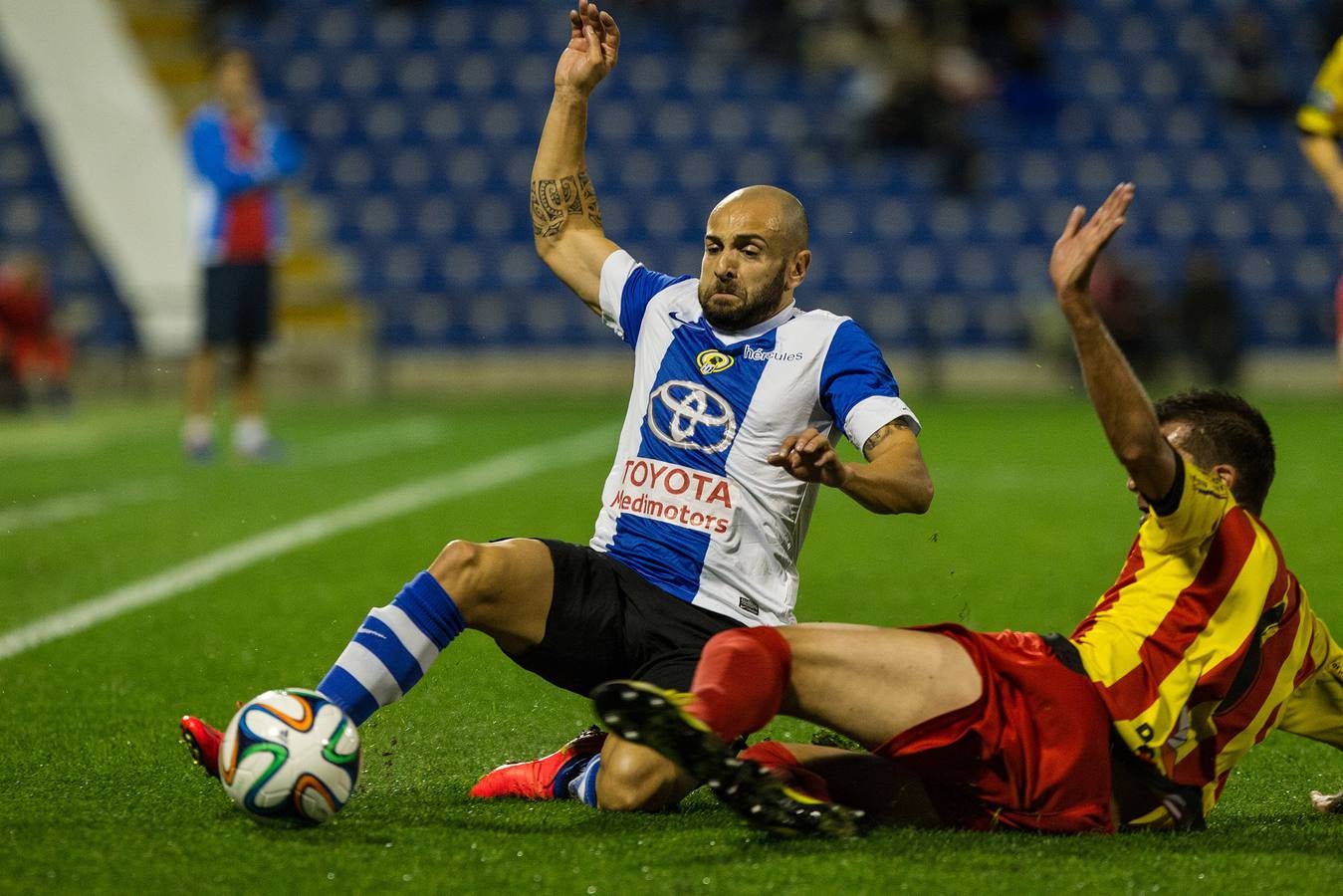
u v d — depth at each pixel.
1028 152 83.31
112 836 12.38
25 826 12.67
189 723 12.91
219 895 10.99
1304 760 16.23
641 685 10.88
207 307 44.44
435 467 43.78
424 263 79.19
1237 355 70.81
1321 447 49.75
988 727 12.15
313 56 84.12
